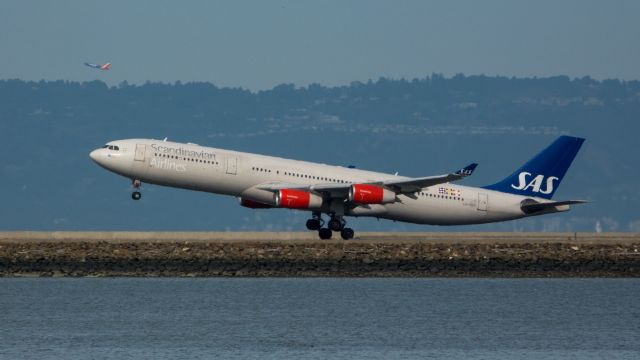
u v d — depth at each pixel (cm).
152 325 15750
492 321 16275
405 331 15475
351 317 16412
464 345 14638
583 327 15912
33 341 14662
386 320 16250
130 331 15300
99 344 14475
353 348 14350
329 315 16538
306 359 13725
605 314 16900
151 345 14438
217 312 16688
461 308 17238
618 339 15088
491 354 14125
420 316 16575
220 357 13788
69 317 16275
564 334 15400
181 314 16538
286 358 13762
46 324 15762
